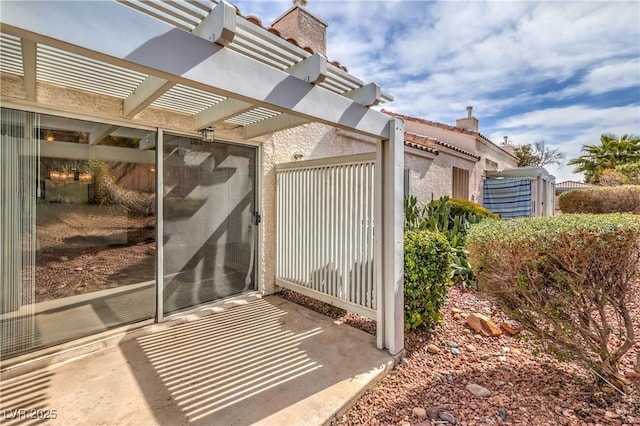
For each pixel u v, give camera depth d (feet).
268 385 9.81
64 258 11.64
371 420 8.65
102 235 12.51
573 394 9.27
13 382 9.91
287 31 20.20
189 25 7.45
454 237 20.36
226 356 11.60
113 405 8.87
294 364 11.03
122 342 12.63
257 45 8.30
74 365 10.94
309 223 16.63
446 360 11.68
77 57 8.71
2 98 10.11
